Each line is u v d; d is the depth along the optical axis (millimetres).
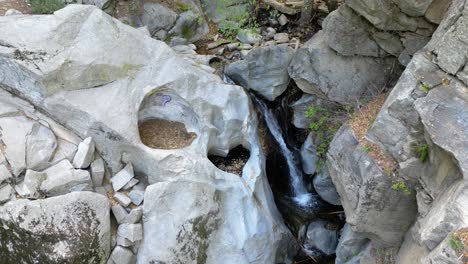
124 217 6410
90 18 6707
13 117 6336
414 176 5641
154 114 7324
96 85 6676
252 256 6875
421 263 4863
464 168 4719
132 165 6793
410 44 6480
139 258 6359
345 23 6887
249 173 7336
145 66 7055
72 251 5895
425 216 5270
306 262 7715
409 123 5574
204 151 7008
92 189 6438
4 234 5910
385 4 6191
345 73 7305
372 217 6145
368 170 5914
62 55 6387
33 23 6461
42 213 5867
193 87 7160
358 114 6660
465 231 4465
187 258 6477
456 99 5086
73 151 6445
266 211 7316
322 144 7707
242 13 9023
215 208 6738
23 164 6062
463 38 5020
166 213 6445
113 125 6473
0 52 6270
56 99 6402
